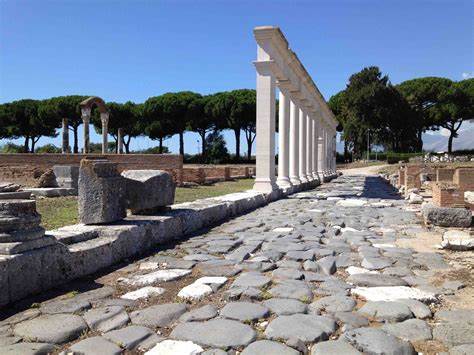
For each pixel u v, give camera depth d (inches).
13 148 2536.9
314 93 1090.7
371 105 2755.9
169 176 358.3
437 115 2817.4
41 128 2615.7
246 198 531.2
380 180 1385.3
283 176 824.3
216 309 176.4
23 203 203.2
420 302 182.2
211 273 231.5
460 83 2854.3
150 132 2610.7
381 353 135.9
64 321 164.7
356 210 530.0
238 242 317.1
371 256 269.0
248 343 145.3
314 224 412.5
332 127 1752.0
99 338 149.9
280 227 392.2
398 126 2780.5
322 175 1263.5
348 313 169.9
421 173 800.3
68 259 218.8
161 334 153.9
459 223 387.2
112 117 2564.0
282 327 156.3
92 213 282.2
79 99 2481.5
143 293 198.7
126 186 327.9
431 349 141.3
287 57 742.5
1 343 146.5
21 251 194.2
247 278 219.3
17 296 188.7
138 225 285.6
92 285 212.4
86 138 1524.4
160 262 257.4
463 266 246.8
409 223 416.2
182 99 2600.9
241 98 2518.5
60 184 765.3
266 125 663.1
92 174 282.8
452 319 165.6
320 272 234.8
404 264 250.4
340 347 140.9
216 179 1242.0
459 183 435.8
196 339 147.9
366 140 2832.2
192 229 369.4
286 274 227.3
